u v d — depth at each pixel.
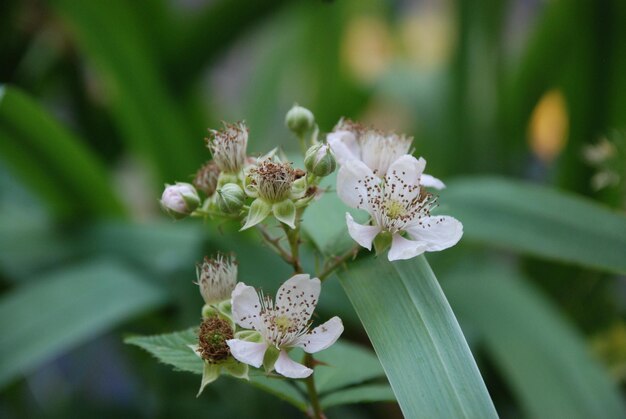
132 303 0.49
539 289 0.56
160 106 0.58
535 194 0.47
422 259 0.37
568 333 0.49
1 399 0.54
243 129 0.39
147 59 0.58
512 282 0.51
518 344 0.49
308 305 0.36
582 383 0.47
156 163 0.60
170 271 0.51
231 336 0.37
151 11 0.57
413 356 0.35
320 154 0.37
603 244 0.45
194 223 0.53
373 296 0.37
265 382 0.38
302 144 0.40
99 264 0.51
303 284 0.36
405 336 0.36
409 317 0.36
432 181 0.38
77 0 0.55
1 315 0.48
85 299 0.49
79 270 0.50
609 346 0.54
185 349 0.38
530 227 0.46
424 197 0.38
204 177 0.40
